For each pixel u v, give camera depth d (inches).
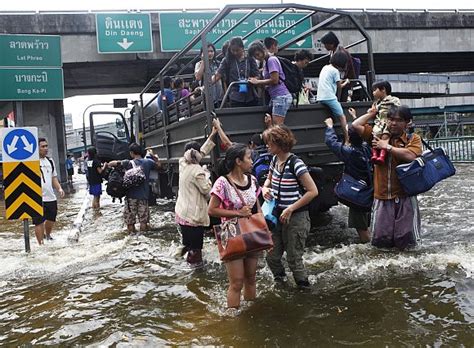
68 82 1045.2
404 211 219.5
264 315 156.8
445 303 155.6
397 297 163.6
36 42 685.9
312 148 256.5
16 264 247.4
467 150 780.0
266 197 178.1
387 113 220.7
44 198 309.0
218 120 245.9
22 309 178.9
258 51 249.1
